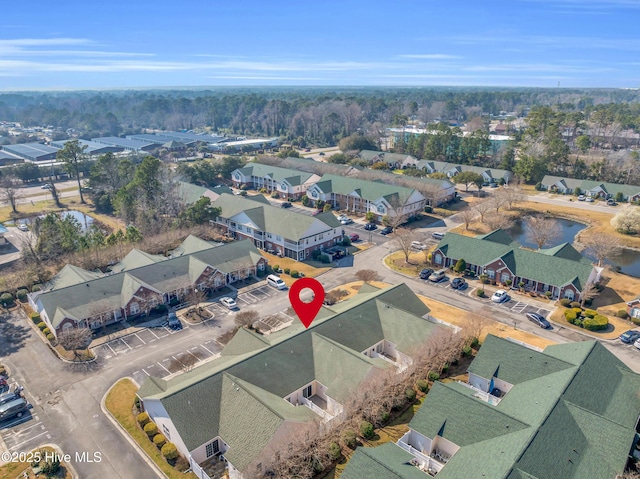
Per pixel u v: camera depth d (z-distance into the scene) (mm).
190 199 102875
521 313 61844
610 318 60312
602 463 33500
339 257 81250
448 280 72250
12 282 66625
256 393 40188
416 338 50125
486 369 45125
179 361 50781
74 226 81000
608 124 176000
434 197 108562
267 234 83875
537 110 164750
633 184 127188
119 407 43656
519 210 112062
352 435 38656
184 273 66562
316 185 111750
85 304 57531
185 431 36500
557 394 38312
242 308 63000
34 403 44312
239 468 33875
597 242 77750
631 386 42219
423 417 38219
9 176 129125
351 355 45031
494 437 35094
